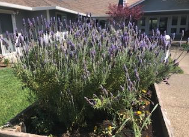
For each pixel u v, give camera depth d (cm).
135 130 160
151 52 232
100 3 1731
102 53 199
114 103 181
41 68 188
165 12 1509
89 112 202
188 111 294
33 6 929
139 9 1332
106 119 207
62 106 193
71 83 185
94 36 215
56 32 245
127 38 204
